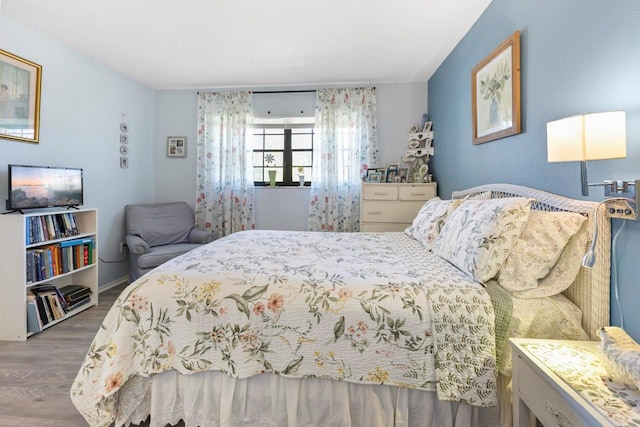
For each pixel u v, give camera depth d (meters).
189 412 1.29
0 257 2.15
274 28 2.51
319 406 1.25
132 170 3.70
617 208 1.10
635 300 1.07
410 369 1.18
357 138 3.76
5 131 2.32
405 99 3.78
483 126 2.26
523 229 1.37
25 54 2.46
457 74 2.80
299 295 1.26
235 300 1.26
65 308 2.52
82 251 2.71
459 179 2.79
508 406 1.19
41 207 2.42
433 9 2.25
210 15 2.33
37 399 1.55
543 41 1.58
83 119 3.01
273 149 4.11
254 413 1.28
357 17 2.35
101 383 1.19
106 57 3.08
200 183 3.95
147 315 1.27
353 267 1.51
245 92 3.89
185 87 3.98
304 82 3.77
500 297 1.21
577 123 1.07
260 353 1.24
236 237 2.36
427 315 1.18
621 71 1.12
